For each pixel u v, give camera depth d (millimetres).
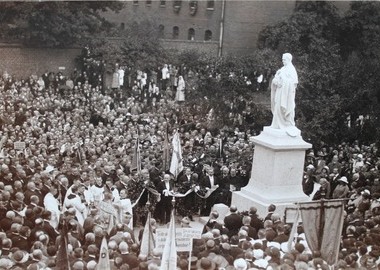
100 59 53594
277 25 51219
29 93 46938
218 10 59000
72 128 35031
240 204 25547
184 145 35281
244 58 48062
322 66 44688
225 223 19844
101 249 14039
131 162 28719
